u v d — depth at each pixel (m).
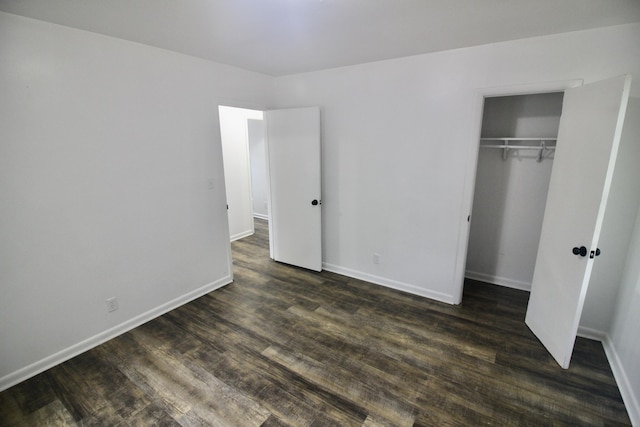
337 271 3.83
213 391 2.01
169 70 2.67
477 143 2.67
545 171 2.98
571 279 2.11
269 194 4.03
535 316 2.55
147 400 1.94
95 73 2.23
